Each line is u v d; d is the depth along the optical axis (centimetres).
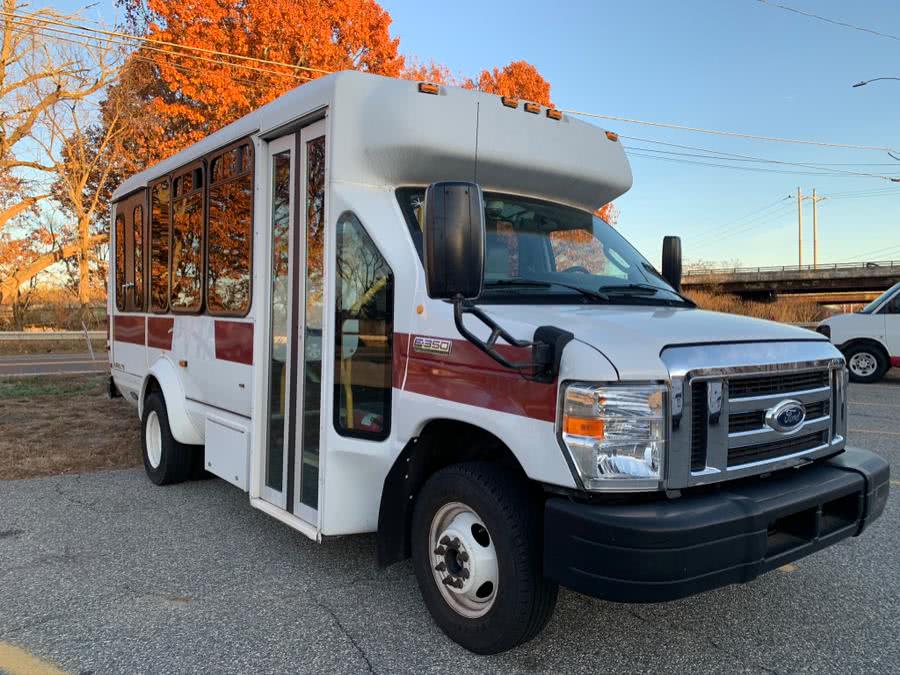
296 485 433
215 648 339
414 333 357
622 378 276
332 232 395
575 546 276
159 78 2209
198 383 576
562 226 436
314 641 346
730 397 301
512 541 305
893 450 771
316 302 423
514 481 317
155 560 452
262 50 2150
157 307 667
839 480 329
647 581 264
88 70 2270
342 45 2309
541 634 355
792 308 3872
